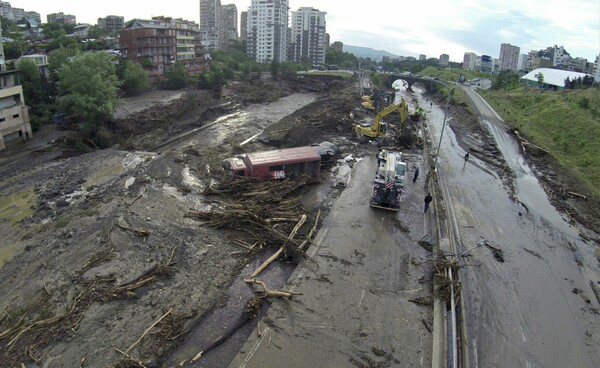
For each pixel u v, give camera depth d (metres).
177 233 27.64
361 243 28.23
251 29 171.25
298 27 189.00
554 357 19.39
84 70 48.72
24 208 31.83
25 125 48.12
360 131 53.62
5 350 18.19
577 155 50.03
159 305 21.30
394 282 24.20
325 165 43.41
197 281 23.45
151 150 49.53
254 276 24.30
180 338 19.39
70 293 21.53
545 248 29.59
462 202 36.09
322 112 63.25
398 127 60.75
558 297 24.02
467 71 157.25
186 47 103.94
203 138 55.50
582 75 104.12
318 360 18.42
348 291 23.16
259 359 18.28
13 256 25.47
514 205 36.53
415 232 30.14
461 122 70.06
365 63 196.88
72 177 37.19
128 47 91.81
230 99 82.56
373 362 18.44
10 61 70.31
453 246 28.06
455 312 21.56
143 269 23.66
